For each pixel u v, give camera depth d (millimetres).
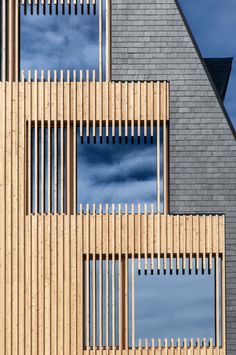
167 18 17172
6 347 16562
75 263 16703
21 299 16672
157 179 16844
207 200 16734
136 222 16797
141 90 17078
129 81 17172
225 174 16766
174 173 16797
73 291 16656
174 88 17031
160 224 16750
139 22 17172
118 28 17172
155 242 16719
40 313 16625
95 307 16641
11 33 17312
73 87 17141
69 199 16891
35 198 16875
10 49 17281
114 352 16484
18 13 17578
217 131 16875
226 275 16547
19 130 17109
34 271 16719
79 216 16812
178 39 17125
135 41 17141
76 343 16547
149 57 17094
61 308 16625
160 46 17125
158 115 16953
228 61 20750
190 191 16750
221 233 16656
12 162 17031
